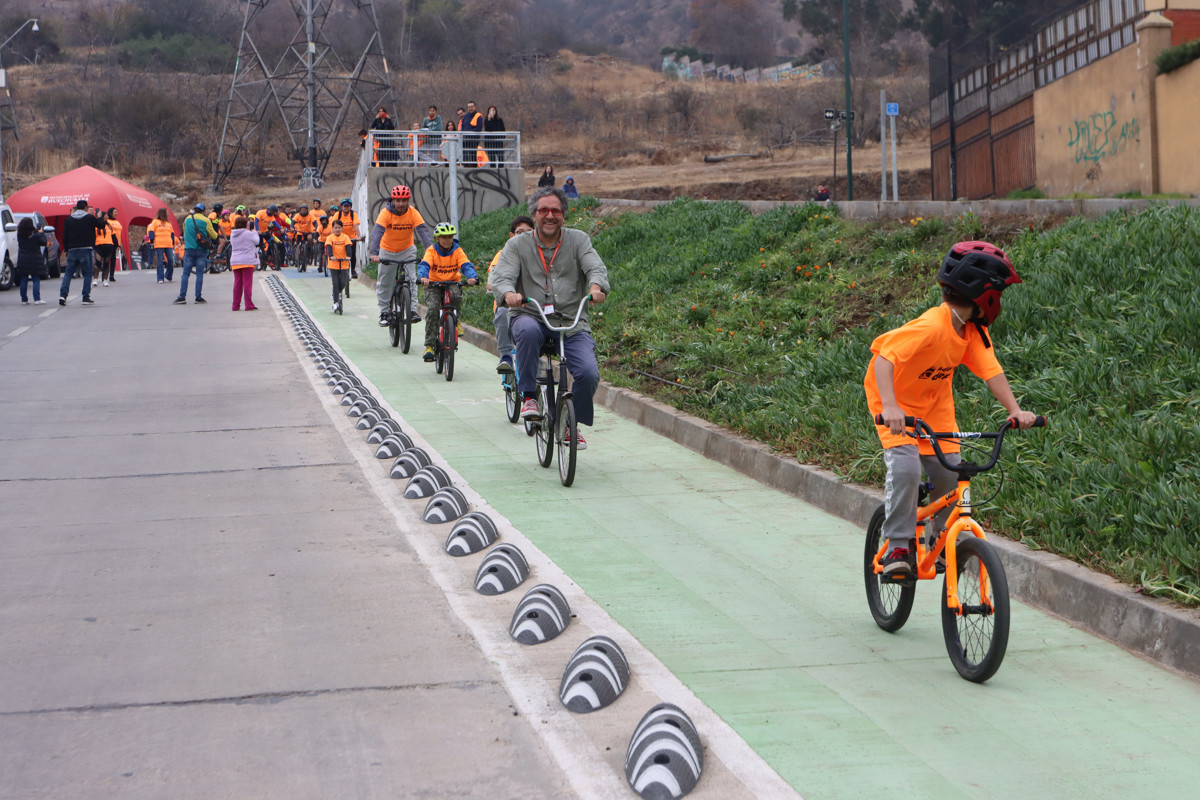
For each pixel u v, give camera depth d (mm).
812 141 66125
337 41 96875
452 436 10008
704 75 109000
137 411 11086
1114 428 6867
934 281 11211
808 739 4078
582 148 67938
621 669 4480
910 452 4789
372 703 4320
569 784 3691
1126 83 20484
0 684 4520
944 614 4809
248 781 3719
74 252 21938
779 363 10469
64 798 3609
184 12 108125
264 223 32938
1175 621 4801
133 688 4469
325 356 14281
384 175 31844
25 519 7125
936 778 3783
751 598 5699
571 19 150375
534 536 6832
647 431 10141
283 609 5402
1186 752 3984
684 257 15742
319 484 8039
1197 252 8953
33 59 100875
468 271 13078
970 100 27766
